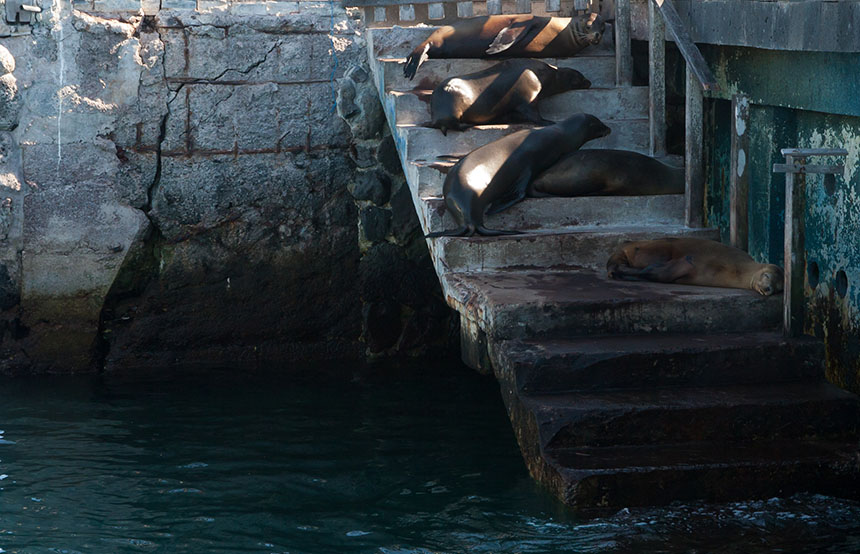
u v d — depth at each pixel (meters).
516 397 5.82
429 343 9.77
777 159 6.98
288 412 7.68
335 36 9.41
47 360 9.14
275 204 9.43
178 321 9.41
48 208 8.99
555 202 7.33
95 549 5.21
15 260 9.00
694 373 5.89
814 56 6.36
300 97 9.38
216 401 8.02
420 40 9.02
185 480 6.23
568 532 5.14
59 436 7.12
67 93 8.93
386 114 8.68
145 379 8.80
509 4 9.68
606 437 5.59
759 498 5.40
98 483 6.19
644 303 6.16
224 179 9.31
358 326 9.67
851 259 6.17
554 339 6.10
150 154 9.16
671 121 8.72
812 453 5.49
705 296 6.21
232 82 9.26
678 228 7.28
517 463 6.42
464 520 5.45
